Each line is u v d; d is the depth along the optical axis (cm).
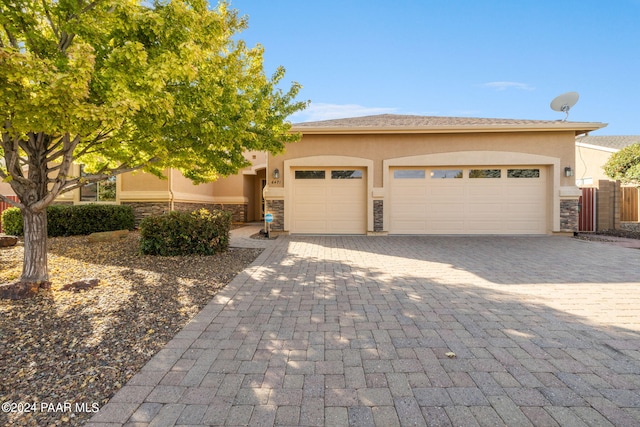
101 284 488
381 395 227
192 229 713
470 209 1129
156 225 702
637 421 199
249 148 694
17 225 963
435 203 1134
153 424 197
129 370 257
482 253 789
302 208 1153
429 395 226
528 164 1102
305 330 338
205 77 487
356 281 534
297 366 266
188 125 471
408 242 977
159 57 395
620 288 486
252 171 1773
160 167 620
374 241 998
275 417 204
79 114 322
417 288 492
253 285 506
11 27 361
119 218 1085
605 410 209
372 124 1170
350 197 1152
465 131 1097
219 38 495
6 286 418
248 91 627
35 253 454
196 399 221
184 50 399
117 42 407
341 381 244
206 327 343
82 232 1006
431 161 1114
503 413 207
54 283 484
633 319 363
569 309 396
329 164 1127
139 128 444
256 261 690
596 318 366
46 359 271
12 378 242
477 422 200
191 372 255
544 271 598
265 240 1015
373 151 1127
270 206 1138
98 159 673
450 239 1034
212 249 736
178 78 441
